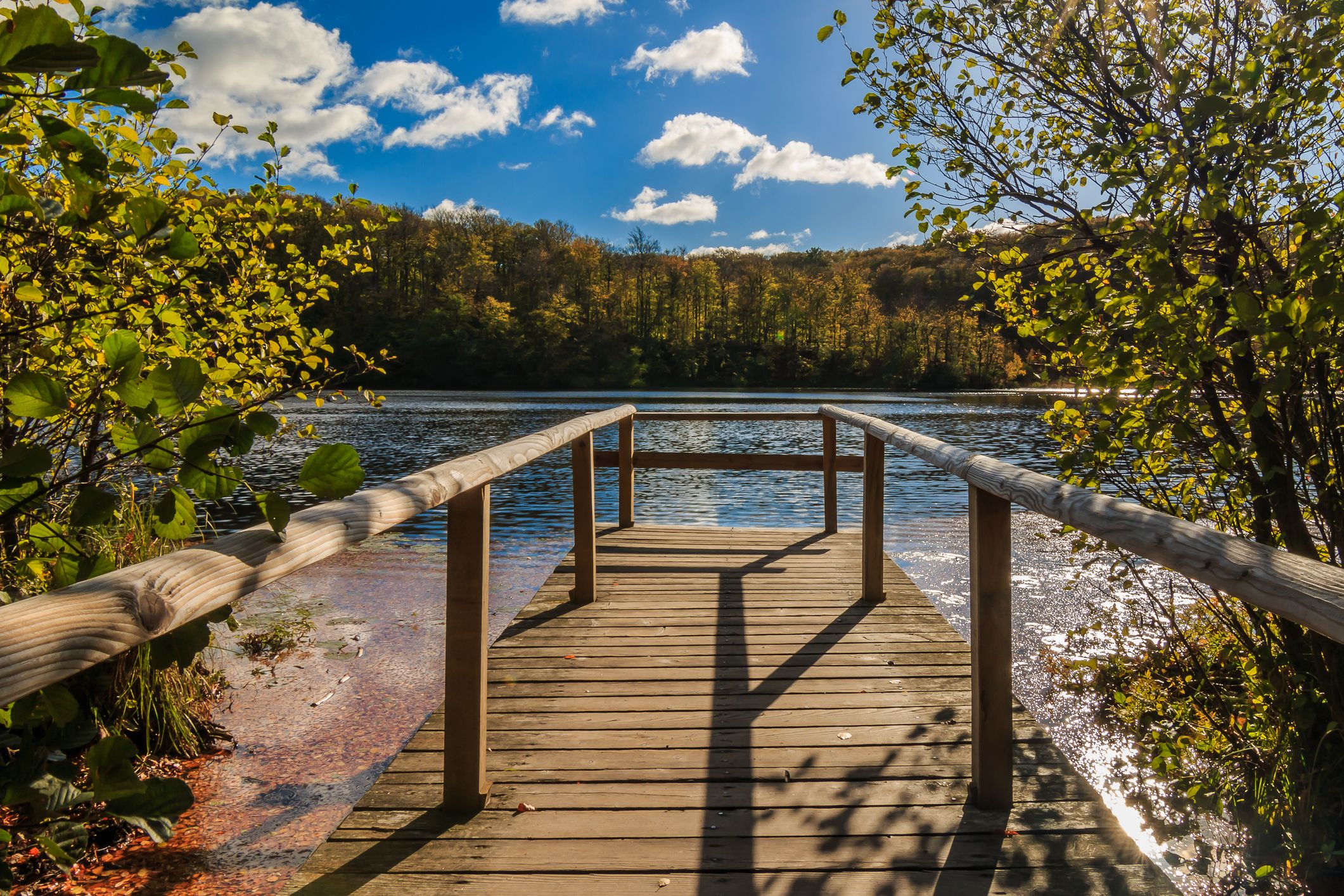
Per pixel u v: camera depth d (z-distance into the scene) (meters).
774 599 4.24
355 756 3.39
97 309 2.23
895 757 2.46
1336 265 2.12
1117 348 2.51
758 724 2.71
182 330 1.57
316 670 4.36
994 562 2.09
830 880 1.85
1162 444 2.82
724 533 5.93
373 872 1.88
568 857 1.94
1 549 1.83
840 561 5.06
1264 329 2.10
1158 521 1.34
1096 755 3.47
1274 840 2.59
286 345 3.24
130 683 3.13
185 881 2.51
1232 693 3.32
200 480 1.04
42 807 0.84
